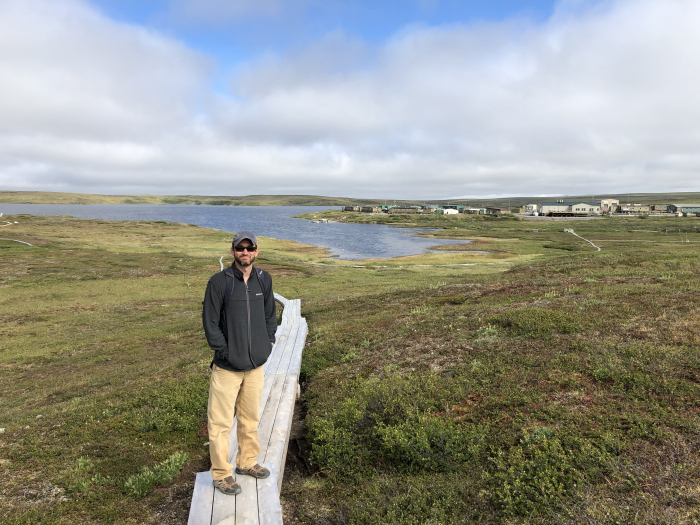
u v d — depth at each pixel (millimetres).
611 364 6055
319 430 5875
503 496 3984
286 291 28172
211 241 71750
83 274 34188
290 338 12133
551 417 5133
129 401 8305
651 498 3594
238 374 3990
